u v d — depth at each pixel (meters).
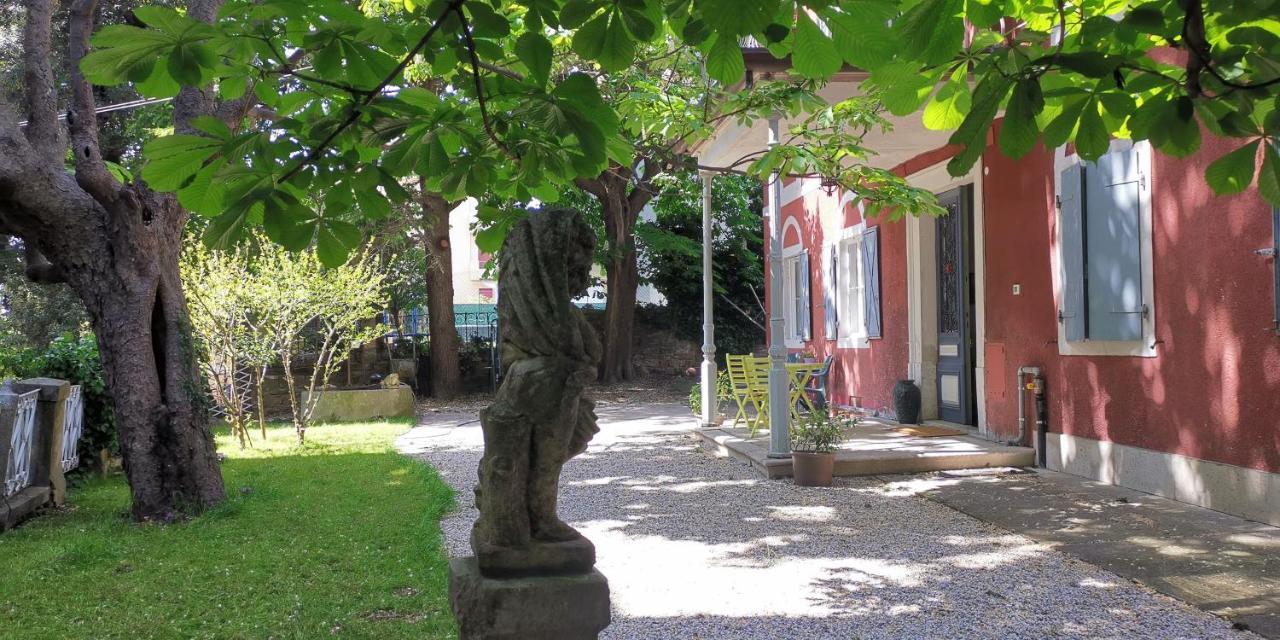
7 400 7.46
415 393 22.03
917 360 12.20
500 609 3.01
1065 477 8.60
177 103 7.51
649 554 6.23
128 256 7.57
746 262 26.62
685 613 4.91
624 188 23.28
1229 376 6.73
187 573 5.76
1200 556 5.66
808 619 4.77
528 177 3.46
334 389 17.42
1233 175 2.91
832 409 14.03
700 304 26.56
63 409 8.45
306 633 4.55
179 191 2.97
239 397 12.56
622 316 24.62
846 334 14.88
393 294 24.00
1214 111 2.96
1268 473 6.40
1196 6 2.51
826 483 8.68
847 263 14.82
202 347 11.95
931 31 2.52
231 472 10.14
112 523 7.36
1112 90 2.83
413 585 5.44
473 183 3.29
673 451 11.70
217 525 7.19
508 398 3.13
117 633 4.61
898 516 7.24
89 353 10.08
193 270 11.45
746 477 9.39
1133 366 7.80
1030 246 9.36
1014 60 2.70
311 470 10.25
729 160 11.76
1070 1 3.26
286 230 2.94
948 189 11.56
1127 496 7.55
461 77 3.38
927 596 5.11
